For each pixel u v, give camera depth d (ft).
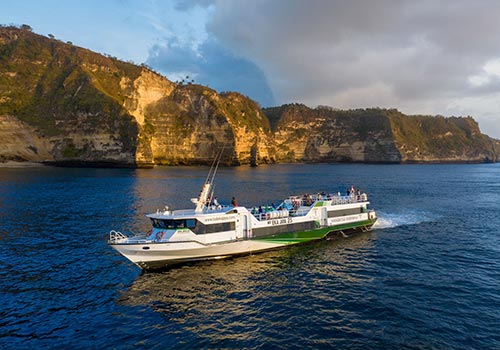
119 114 554.87
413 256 96.43
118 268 85.15
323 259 92.99
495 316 60.08
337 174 488.02
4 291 71.26
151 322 58.65
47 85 594.65
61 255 95.50
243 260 91.20
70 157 517.55
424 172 555.28
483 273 82.33
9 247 103.04
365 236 119.65
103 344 51.75
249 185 309.01
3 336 54.08
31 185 267.59
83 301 66.80
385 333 54.39
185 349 50.21
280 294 70.13
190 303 66.08
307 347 50.52
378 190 271.49
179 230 85.15
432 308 63.21
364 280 77.77
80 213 158.61
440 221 148.77
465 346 50.67
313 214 109.70
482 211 175.11
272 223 99.71
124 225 133.80
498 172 570.46
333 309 63.05
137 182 312.91
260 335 54.13
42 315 61.00
